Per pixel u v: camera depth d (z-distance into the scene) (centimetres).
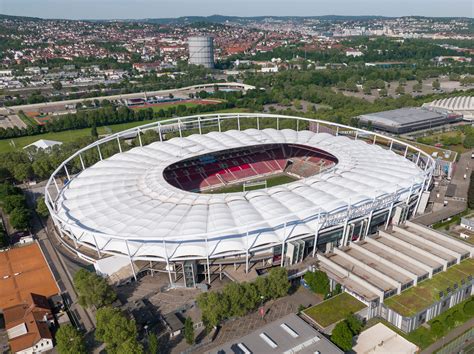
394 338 9694
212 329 10156
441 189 18512
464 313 10512
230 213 12244
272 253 12106
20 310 10619
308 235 12312
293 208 12650
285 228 11738
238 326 10325
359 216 13212
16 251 14212
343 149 17712
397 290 10762
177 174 19350
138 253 11650
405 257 11906
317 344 8769
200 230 11375
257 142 18600
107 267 12162
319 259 12275
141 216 12375
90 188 14738
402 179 14762
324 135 19712
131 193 13962
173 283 11781
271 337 8994
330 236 12900
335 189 13688
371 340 9619
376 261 11950
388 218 14250
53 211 13012
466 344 9625
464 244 12400
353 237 13662
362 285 11025
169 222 11844
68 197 14588
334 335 9188
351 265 11856
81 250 13075
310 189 13712
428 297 10581
